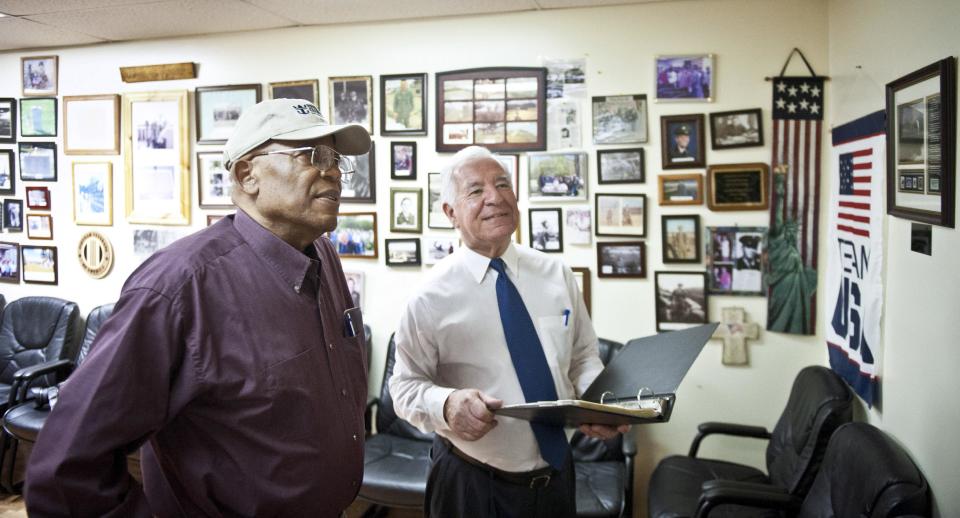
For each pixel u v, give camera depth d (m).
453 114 3.17
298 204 1.20
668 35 2.91
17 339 3.75
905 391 1.88
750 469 2.62
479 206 1.60
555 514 1.66
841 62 2.56
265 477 1.14
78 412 1.00
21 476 3.39
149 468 1.24
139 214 3.68
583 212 3.06
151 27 3.36
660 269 2.98
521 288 1.69
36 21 3.25
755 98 2.83
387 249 3.32
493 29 3.11
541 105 3.06
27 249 3.93
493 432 1.61
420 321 1.64
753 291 2.87
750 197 2.84
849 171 2.42
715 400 2.93
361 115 3.30
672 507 2.31
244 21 3.26
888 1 2.03
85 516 1.01
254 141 1.19
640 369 1.50
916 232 1.80
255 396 1.13
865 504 1.70
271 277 1.21
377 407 3.23
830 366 2.65
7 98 3.86
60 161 3.82
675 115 2.92
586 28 3.01
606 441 2.84
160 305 1.08
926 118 1.69
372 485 2.59
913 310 1.83
